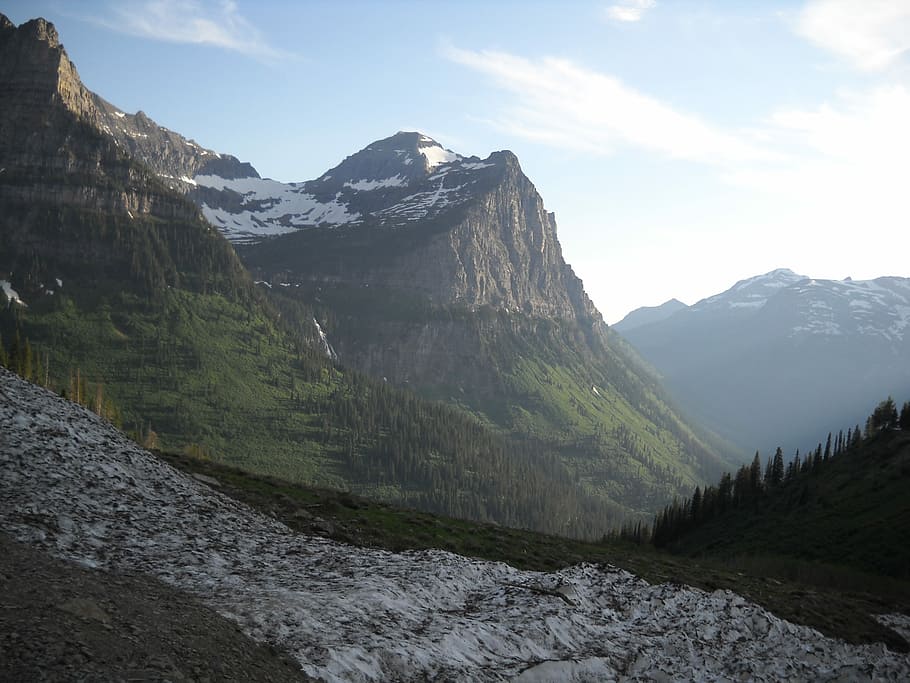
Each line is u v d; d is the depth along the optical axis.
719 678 41.00
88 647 21.66
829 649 52.88
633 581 52.78
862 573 112.19
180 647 24.00
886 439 178.62
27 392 48.50
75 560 31.00
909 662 56.09
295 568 39.56
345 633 30.59
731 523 170.38
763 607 61.50
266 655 26.36
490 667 32.97
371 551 47.50
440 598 40.22
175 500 44.38
